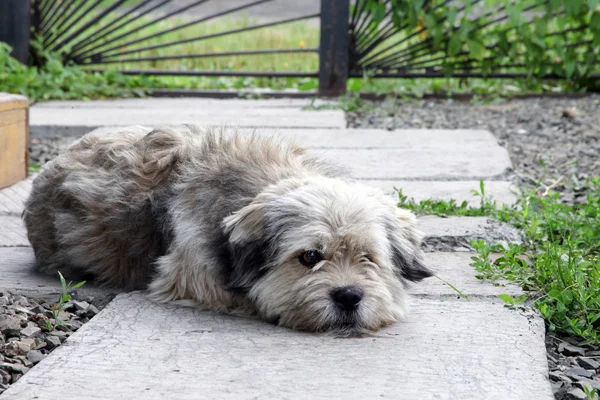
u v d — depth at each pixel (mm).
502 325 1505
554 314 1552
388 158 2467
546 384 1336
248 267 1479
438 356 1402
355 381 1332
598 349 1498
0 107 2154
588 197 2014
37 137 2906
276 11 7852
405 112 3340
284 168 1562
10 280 1691
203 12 7645
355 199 1458
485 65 3695
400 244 1506
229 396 1294
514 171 2352
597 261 1704
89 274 1692
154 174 1623
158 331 1468
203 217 1537
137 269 1638
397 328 1487
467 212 1999
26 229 1814
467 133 2855
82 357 1386
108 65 4520
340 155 2504
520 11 3588
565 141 2771
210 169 1579
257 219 1459
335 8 3633
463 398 1300
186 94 3762
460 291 1637
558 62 3662
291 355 1396
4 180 2203
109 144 1706
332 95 3697
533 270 1695
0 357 1404
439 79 3996
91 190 1651
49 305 1592
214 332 1465
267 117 3154
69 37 3852
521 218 1949
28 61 3777
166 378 1334
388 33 3947
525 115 3215
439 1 4160
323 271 1440
